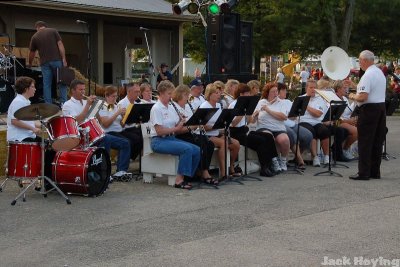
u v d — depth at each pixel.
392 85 25.89
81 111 10.89
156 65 25.86
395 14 32.69
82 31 21.98
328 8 30.41
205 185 10.77
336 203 9.43
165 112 10.59
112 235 7.62
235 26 16.05
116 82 25.44
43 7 19.78
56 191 10.01
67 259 6.70
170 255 6.81
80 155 9.56
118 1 23.44
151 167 10.91
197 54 39.38
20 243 7.29
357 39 33.72
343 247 7.10
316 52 33.94
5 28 19.55
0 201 9.47
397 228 7.93
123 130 11.73
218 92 11.36
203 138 10.77
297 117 12.55
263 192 10.30
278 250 6.99
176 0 34.19
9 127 10.06
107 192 10.20
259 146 11.80
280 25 32.66
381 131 11.51
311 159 13.37
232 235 7.61
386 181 11.38
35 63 17.05
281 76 28.17
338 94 14.09
